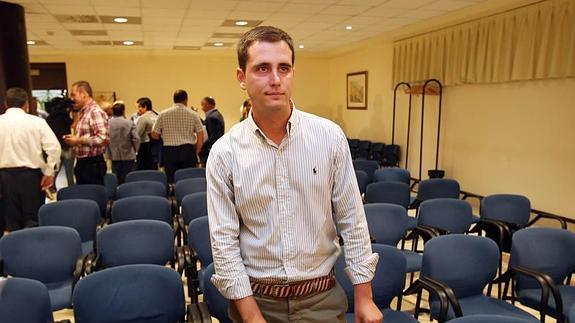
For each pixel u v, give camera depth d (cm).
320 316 115
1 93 486
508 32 528
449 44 632
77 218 329
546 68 481
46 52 955
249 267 113
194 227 289
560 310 223
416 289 235
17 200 369
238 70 109
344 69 1023
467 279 246
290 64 105
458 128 639
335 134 113
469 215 351
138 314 205
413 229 339
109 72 1009
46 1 497
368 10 546
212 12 563
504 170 557
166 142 533
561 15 460
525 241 262
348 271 115
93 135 419
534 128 510
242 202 109
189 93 1049
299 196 109
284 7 536
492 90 571
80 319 199
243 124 112
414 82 725
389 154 791
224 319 212
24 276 258
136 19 605
